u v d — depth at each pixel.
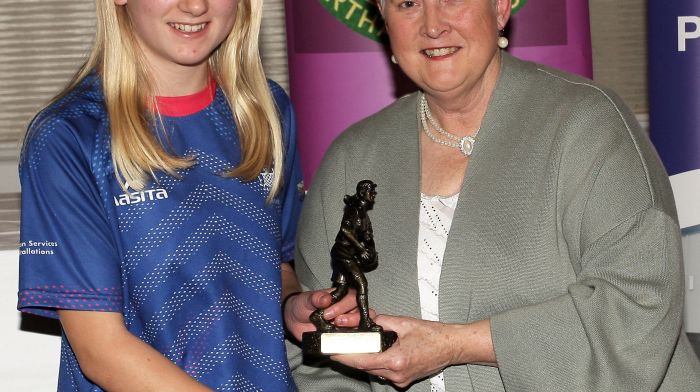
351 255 2.23
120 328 2.08
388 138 2.54
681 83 3.26
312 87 3.21
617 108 2.34
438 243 2.41
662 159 3.31
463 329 2.28
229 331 2.15
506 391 2.28
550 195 2.29
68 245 2.05
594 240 2.25
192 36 2.13
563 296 2.25
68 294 2.05
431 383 2.44
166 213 2.12
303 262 2.59
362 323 2.21
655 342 2.21
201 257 2.14
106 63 2.13
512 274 2.31
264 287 2.21
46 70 4.45
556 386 2.22
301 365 2.61
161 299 2.12
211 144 2.21
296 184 2.53
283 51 4.35
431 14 2.32
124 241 2.11
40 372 3.08
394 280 2.42
